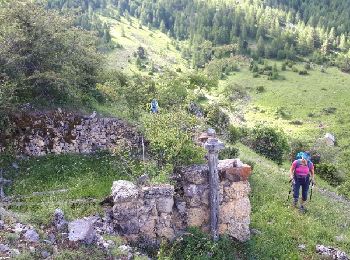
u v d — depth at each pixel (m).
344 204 21.55
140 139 19.62
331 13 155.12
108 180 17.03
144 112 21.67
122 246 12.19
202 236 13.73
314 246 14.90
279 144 32.94
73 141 19.73
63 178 17.12
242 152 28.95
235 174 14.01
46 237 11.61
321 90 97.75
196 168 14.07
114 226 13.31
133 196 13.08
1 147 18.09
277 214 16.86
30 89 19.56
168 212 13.42
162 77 28.69
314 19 153.62
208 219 14.15
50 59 19.91
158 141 15.55
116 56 100.25
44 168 17.75
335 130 73.06
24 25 19.58
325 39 133.38
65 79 19.30
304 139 61.75
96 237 12.11
